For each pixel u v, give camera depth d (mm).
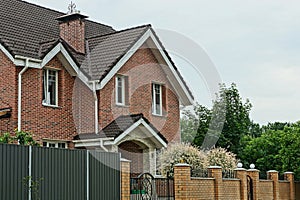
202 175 19406
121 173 16781
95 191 15789
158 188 17922
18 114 20922
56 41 22359
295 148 30406
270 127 55750
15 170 13305
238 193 21359
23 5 26641
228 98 36281
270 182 24297
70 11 25109
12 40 21797
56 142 22766
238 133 36281
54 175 14484
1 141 18531
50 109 22359
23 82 21328
